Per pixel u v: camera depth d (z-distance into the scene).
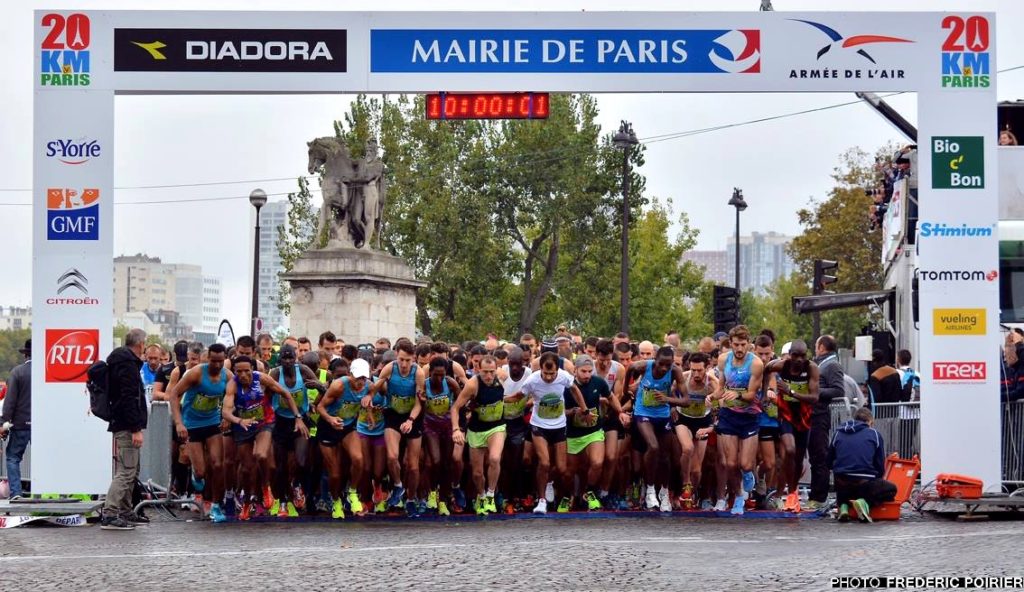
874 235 62.94
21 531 15.69
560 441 16.66
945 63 17.59
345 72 17.45
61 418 17.41
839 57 17.56
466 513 16.94
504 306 66.62
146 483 17.69
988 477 17.66
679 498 17.36
